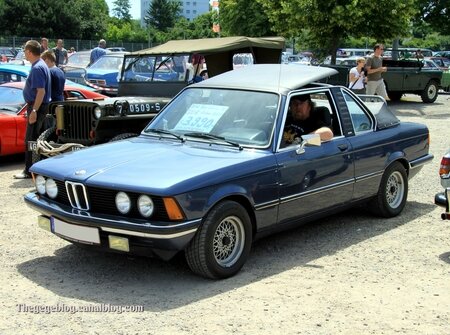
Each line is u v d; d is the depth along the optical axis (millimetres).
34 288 4832
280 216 5449
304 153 5625
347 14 19203
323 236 6281
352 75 15664
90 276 5102
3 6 62125
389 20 19703
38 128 8664
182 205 4570
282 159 5391
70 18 64875
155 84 9836
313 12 19750
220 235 4938
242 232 5098
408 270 5305
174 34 82938
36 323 4199
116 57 17734
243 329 4109
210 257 4820
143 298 4633
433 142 12461
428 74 21203
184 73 9562
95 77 16953
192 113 5980
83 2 68438
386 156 6699
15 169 9648
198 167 4887
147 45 58438
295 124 6109
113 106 8086
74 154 5559
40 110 8609
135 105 8359
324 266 5379
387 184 6840
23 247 5844
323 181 5848
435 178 9133
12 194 7922
